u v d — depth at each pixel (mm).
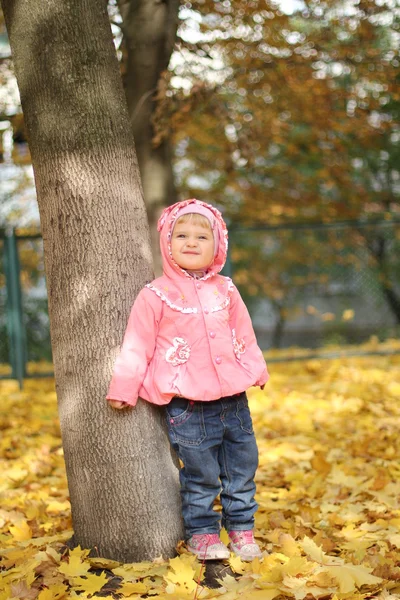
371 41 8438
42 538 3408
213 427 3033
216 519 3078
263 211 12812
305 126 11273
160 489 3059
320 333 11578
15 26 3072
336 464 4820
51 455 5191
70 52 3023
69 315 3043
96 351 3018
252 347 3242
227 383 3002
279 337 12438
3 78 7473
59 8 3012
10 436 6023
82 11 3049
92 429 3020
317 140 11102
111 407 3014
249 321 3273
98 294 3029
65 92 3023
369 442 5281
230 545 3143
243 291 13539
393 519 3646
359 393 7227
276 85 8711
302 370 9117
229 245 8727
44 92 3033
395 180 13227
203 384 2971
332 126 9734
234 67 8156
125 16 6500
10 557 3141
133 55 6508
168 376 2967
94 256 3033
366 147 11508
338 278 11375
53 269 3080
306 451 5184
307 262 12891
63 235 3043
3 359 8938
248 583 2820
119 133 3119
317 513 3783
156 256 7145
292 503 4008
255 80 8531
